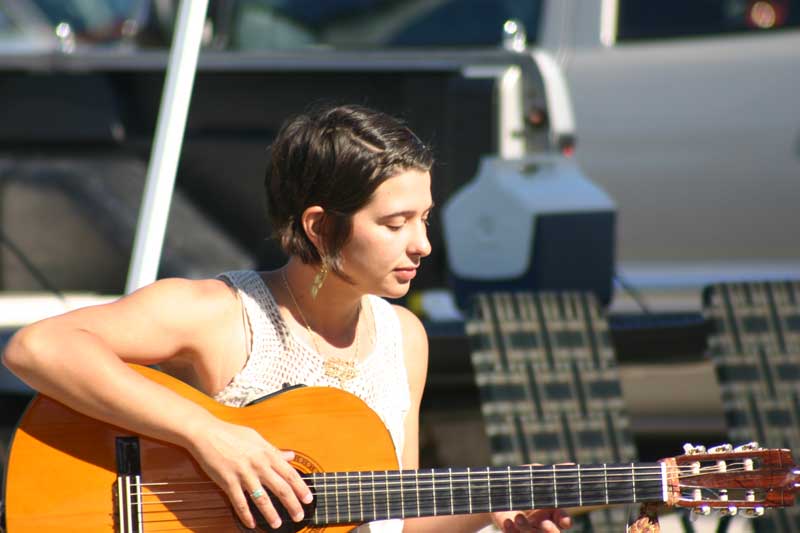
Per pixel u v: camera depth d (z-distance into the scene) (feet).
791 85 68.95
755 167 68.95
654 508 31.42
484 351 46.39
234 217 61.57
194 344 29.48
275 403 29.96
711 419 53.52
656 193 69.46
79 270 61.41
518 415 45.83
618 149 69.82
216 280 30.45
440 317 61.41
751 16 69.92
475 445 49.44
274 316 30.27
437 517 32.42
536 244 52.44
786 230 69.05
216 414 29.43
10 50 62.28
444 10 69.62
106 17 80.23
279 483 28.17
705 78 69.21
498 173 53.52
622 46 69.87
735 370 48.06
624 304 65.77
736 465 30.96
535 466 30.91
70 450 29.09
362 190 28.12
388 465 30.83
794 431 47.52
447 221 54.80
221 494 29.53
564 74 69.87
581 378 46.78
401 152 28.27
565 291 51.98
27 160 61.36
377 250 28.58
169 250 60.90
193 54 39.14
